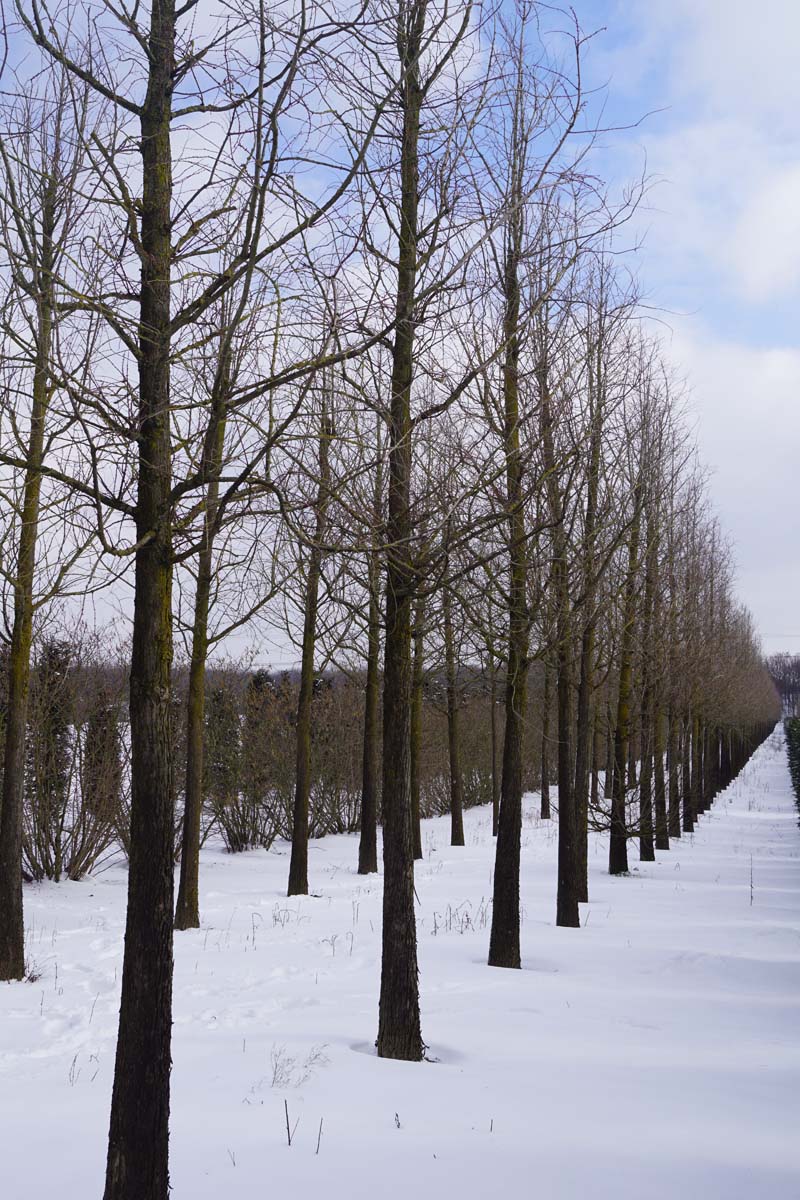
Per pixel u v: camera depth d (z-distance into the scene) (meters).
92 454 4.28
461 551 7.73
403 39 6.93
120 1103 4.05
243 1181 4.52
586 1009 8.75
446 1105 5.73
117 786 19.34
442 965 10.78
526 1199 4.36
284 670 31.88
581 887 16.64
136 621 4.36
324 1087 6.05
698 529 30.28
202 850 26.95
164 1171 4.07
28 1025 8.16
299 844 17.47
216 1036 7.51
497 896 10.92
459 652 12.09
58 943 12.45
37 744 18.16
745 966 11.01
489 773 44.62
